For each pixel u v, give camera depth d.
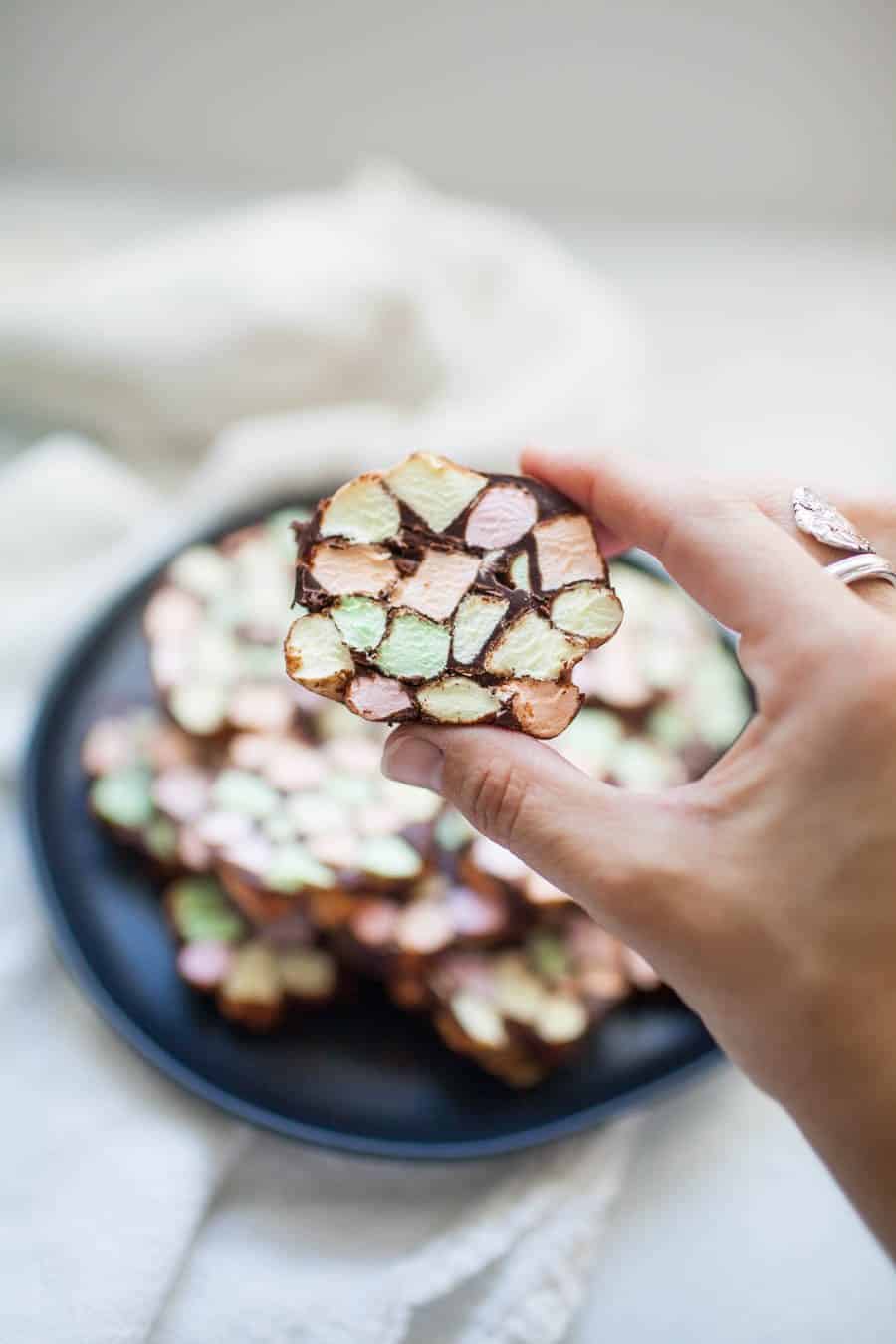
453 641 0.30
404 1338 0.35
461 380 0.52
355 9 0.57
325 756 0.41
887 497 0.32
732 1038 0.29
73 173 0.63
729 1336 0.36
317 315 0.50
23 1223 0.35
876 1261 0.37
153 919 0.40
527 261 0.54
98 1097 0.37
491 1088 0.37
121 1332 0.34
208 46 0.58
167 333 0.50
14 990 0.39
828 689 0.28
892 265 0.62
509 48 0.58
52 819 0.41
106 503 0.48
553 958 0.38
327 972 0.38
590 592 0.31
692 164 0.62
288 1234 0.36
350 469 0.47
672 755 0.42
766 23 0.57
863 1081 0.27
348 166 0.63
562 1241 0.36
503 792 0.29
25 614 0.45
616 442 0.50
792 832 0.28
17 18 0.57
